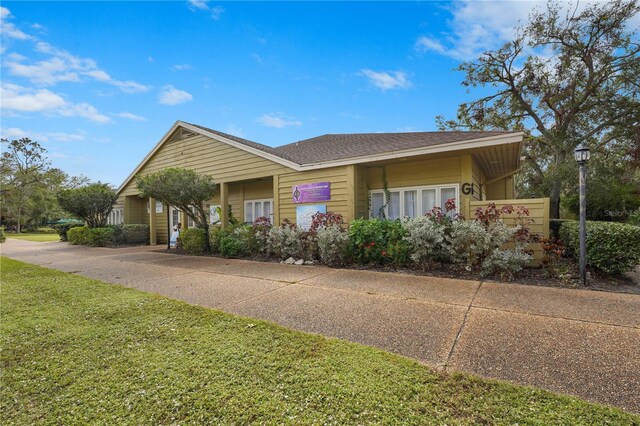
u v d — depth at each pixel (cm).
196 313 405
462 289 499
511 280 552
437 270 638
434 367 257
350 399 216
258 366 265
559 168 1342
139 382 246
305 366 263
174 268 761
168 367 268
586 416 191
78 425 201
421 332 330
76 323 380
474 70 1617
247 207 1243
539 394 215
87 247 1383
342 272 661
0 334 348
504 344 296
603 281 528
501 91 1652
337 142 1256
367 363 265
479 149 727
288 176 972
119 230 1457
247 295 493
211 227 1119
